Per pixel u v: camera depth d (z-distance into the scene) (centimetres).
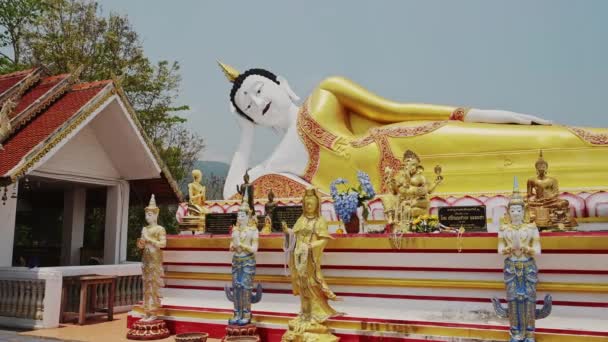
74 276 1134
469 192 1230
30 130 1237
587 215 1059
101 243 2250
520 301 692
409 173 945
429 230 877
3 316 1083
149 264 966
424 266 833
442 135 1291
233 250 888
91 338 959
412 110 1392
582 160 1169
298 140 1464
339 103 1478
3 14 1983
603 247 732
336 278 893
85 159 1392
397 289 851
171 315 980
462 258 808
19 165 1079
